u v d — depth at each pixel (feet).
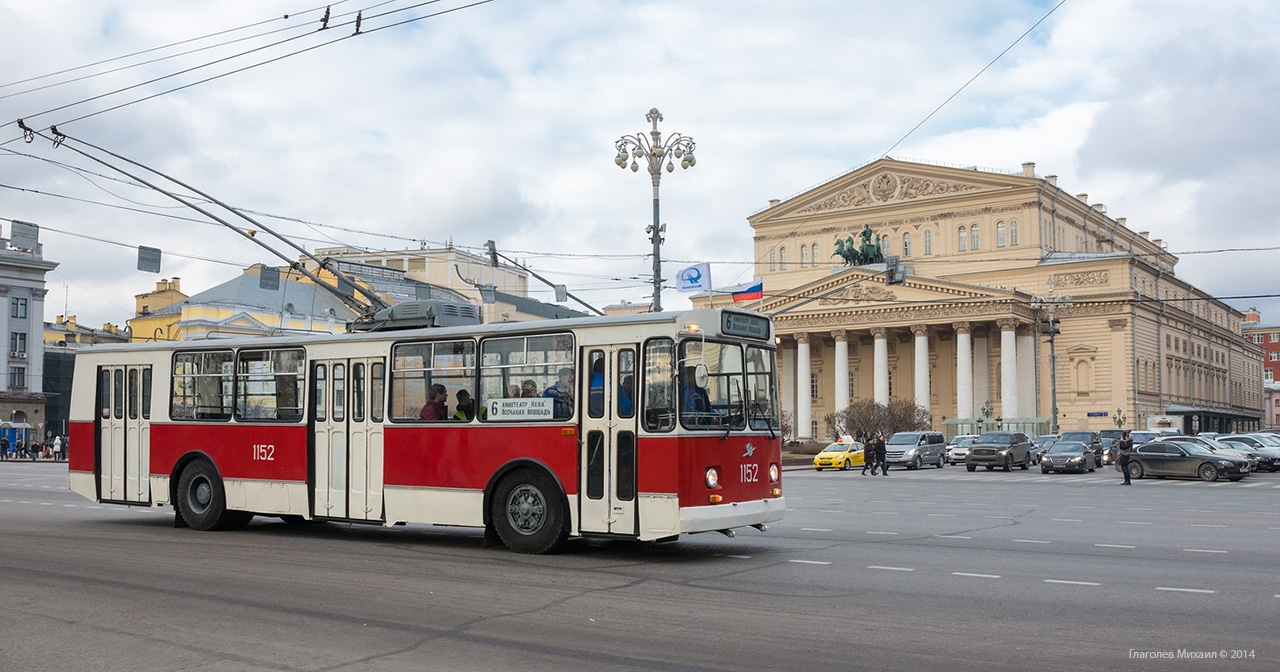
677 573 44.47
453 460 53.62
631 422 48.49
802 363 318.45
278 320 272.10
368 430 56.90
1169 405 315.17
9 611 35.37
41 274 297.33
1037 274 300.81
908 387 324.80
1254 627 32.55
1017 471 185.88
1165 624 33.01
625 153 112.68
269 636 31.32
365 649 29.58
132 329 292.61
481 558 49.60
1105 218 357.00
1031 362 299.17
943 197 315.58
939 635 31.32
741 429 50.44
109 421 68.08
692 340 48.62
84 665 27.89
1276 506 88.69
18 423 274.16
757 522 50.88
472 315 61.72
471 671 27.04
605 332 49.67
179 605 36.42
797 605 36.47
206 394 63.98
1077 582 41.78
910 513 79.36
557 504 50.08
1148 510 83.25
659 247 105.60
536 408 51.21
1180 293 348.79
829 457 190.49
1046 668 27.22
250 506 61.05
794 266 342.23
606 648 29.66
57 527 65.16
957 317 290.76
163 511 79.00
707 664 27.76
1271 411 526.57
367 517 56.39
